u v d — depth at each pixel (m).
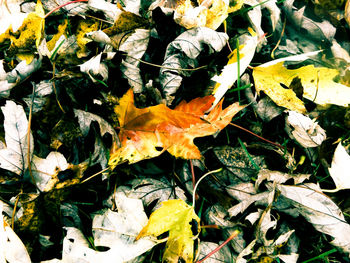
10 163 0.36
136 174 0.39
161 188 0.39
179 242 0.36
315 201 0.39
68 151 0.39
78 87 0.39
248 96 0.42
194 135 0.38
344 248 0.38
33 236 0.36
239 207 0.38
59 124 0.38
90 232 0.38
